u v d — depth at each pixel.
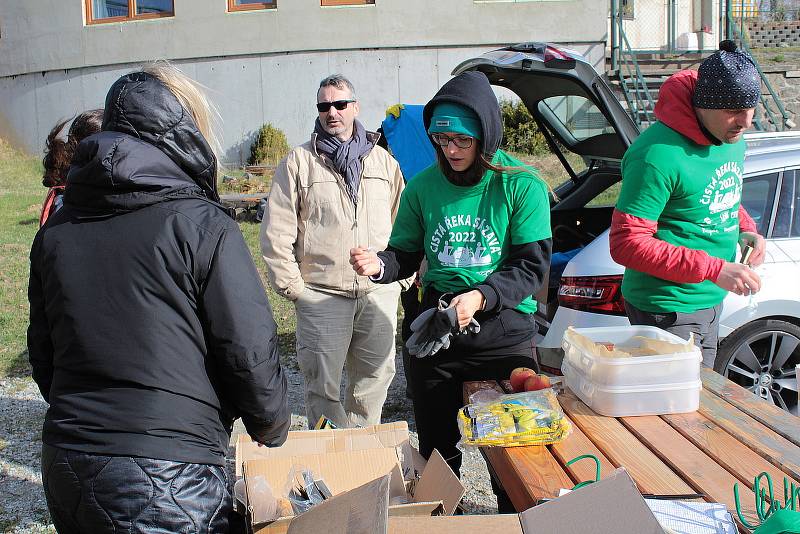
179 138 1.96
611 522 1.67
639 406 2.57
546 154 13.23
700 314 3.16
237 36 15.78
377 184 3.99
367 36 15.47
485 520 1.77
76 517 1.88
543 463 2.27
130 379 1.88
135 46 16.36
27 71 17.61
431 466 2.37
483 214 2.82
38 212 12.20
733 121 2.90
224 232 1.94
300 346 3.96
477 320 2.89
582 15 15.05
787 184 4.36
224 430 2.04
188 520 1.87
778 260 4.24
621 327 2.89
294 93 15.75
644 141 3.04
